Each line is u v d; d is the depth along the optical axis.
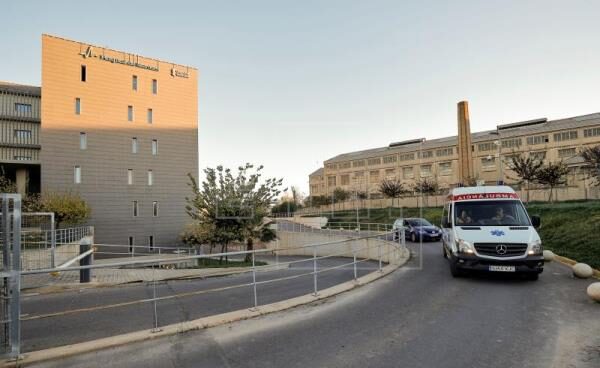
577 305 6.76
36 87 39.25
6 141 36.09
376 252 22.72
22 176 31.52
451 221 9.91
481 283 8.80
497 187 10.44
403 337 5.29
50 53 29.31
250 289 9.62
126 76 32.66
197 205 20.31
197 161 35.97
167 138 34.47
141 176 32.81
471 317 6.14
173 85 35.25
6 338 4.75
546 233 18.83
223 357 4.74
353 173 74.56
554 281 8.88
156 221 33.19
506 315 6.21
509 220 9.49
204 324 6.02
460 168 45.00
